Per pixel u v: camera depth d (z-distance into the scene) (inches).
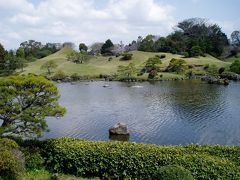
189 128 1700.3
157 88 3491.6
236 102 2450.8
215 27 7701.8
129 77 4574.3
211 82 3914.9
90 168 756.6
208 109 2190.0
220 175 639.1
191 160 679.7
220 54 6884.8
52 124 1818.4
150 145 768.9
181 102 2497.5
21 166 708.7
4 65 4638.3
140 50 6934.1
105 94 3105.3
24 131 852.0
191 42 6648.6
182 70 4918.8
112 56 6840.6
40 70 5315.0
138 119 1936.5
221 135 1565.0
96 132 1654.8
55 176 734.5
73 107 2388.0
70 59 6166.3
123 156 731.4
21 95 832.3
